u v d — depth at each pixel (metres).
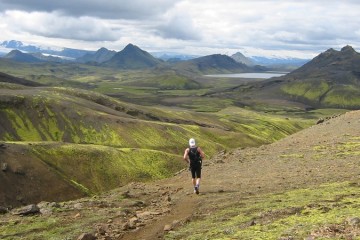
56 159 158.25
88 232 19.23
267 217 18.34
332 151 40.28
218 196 25.81
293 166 35.47
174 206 24.66
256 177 32.69
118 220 21.88
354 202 19.36
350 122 58.59
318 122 72.19
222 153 52.69
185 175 40.34
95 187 153.38
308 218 16.78
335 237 12.92
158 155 179.25
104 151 170.12
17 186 134.25
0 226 21.53
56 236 18.97
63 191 143.00
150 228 19.69
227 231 16.33
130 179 161.25
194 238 16.28
